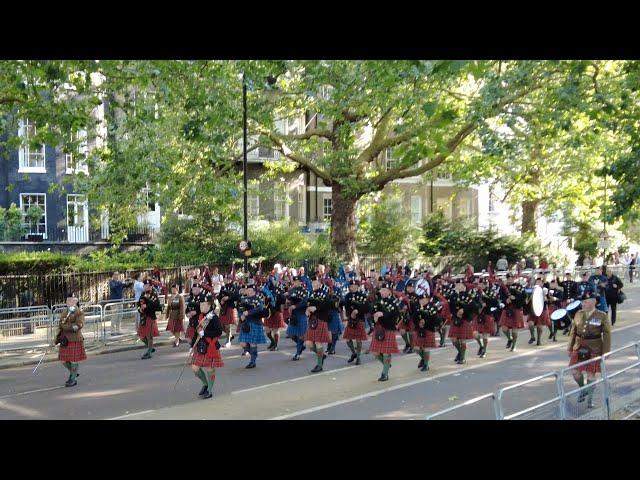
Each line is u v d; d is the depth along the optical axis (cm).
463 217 3562
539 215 4025
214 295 1633
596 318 1005
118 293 2069
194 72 1438
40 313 1766
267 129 2238
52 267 2184
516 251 3406
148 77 1418
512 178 2825
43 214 2880
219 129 1627
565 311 1278
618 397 841
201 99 1442
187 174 2003
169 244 2642
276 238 2714
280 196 2980
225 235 2681
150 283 1586
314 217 3638
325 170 2539
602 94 1688
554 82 1927
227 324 1673
